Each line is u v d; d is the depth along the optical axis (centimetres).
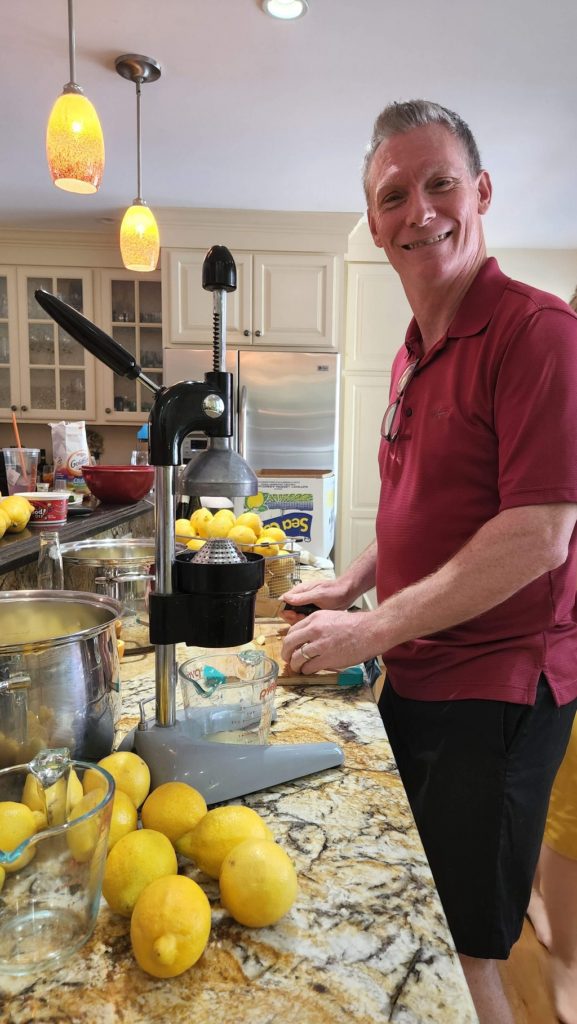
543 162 269
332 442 351
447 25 180
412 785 101
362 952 46
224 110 228
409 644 100
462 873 94
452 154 99
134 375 64
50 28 182
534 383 82
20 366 376
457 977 44
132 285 377
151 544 124
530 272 400
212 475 62
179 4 171
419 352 113
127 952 46
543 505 81
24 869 45
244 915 47
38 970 44
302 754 69
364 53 193
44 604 79
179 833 54
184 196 313
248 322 348
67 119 146
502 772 91
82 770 51
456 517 96
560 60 196
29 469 165
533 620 92
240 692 73
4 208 328
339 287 349
